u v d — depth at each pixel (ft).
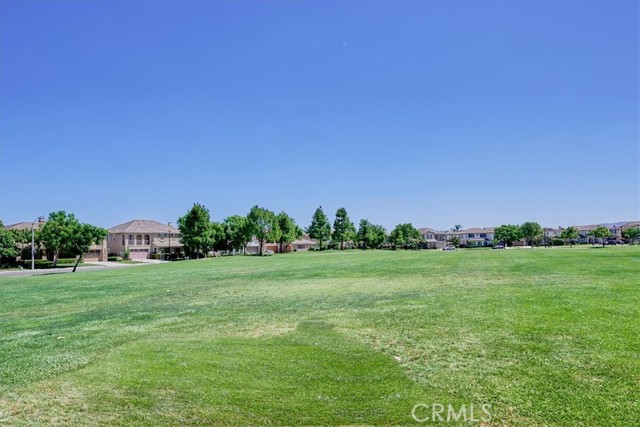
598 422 14.82
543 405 16.17
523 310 32.99
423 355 22.67
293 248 443.32
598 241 437.17
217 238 293.23
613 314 30.12
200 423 15.93
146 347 26.43
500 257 132.26
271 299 48.26
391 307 38.34
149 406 17.39
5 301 56.29
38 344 28.99
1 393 19.26
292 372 20.89
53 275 118.62
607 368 19.36
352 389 18.56
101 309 45.80
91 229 193.36
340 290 54.75
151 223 337.52
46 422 16.24
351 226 384.06
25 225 251.19
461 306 36.40
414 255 178.09
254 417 16.30
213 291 59.36
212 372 21.12
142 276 96.48
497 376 19.12
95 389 19.33
